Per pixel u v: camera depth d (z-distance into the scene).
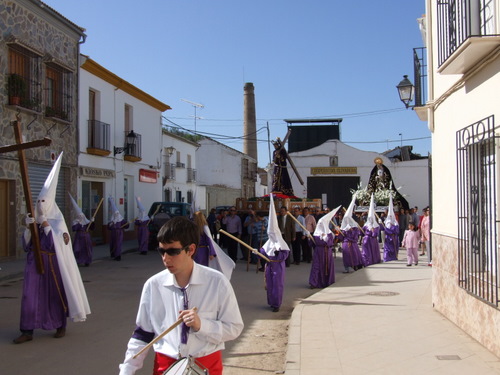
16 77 16.28
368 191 25.30
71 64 20.02
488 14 6.53
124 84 24.23
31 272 7.30
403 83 12.77
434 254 8.73
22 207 16.78
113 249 17.61
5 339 7.41
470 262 6.77
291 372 5.68
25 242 7.42
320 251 12.50
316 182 37.06
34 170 17.61
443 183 8.17
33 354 6.69
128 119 25.77
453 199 7.66
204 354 3.14
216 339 3.12
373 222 17.31
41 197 7.53
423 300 9.79
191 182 35.44
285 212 17.14
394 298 10.08
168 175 30.62
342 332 7.36
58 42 19.09
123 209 24.66
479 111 6.60
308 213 18.22
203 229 10.48
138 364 3.28
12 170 16.30
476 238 6.57
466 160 6.86
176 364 2.96
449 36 7.20
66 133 19.64
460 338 6.82
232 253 18.47
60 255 7.46
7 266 14.88
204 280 3.20
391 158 43.22
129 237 25.30
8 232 16.34
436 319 7.99
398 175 37.31
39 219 7.51
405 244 16.34
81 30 20.41
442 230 8.26
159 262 17.20
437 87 8.48
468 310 6.98
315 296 10.46
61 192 19.61
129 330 7.98
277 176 26.03
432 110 8.72
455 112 7.53
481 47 6.00
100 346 7.07
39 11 17.73
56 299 7.44
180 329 3.13
